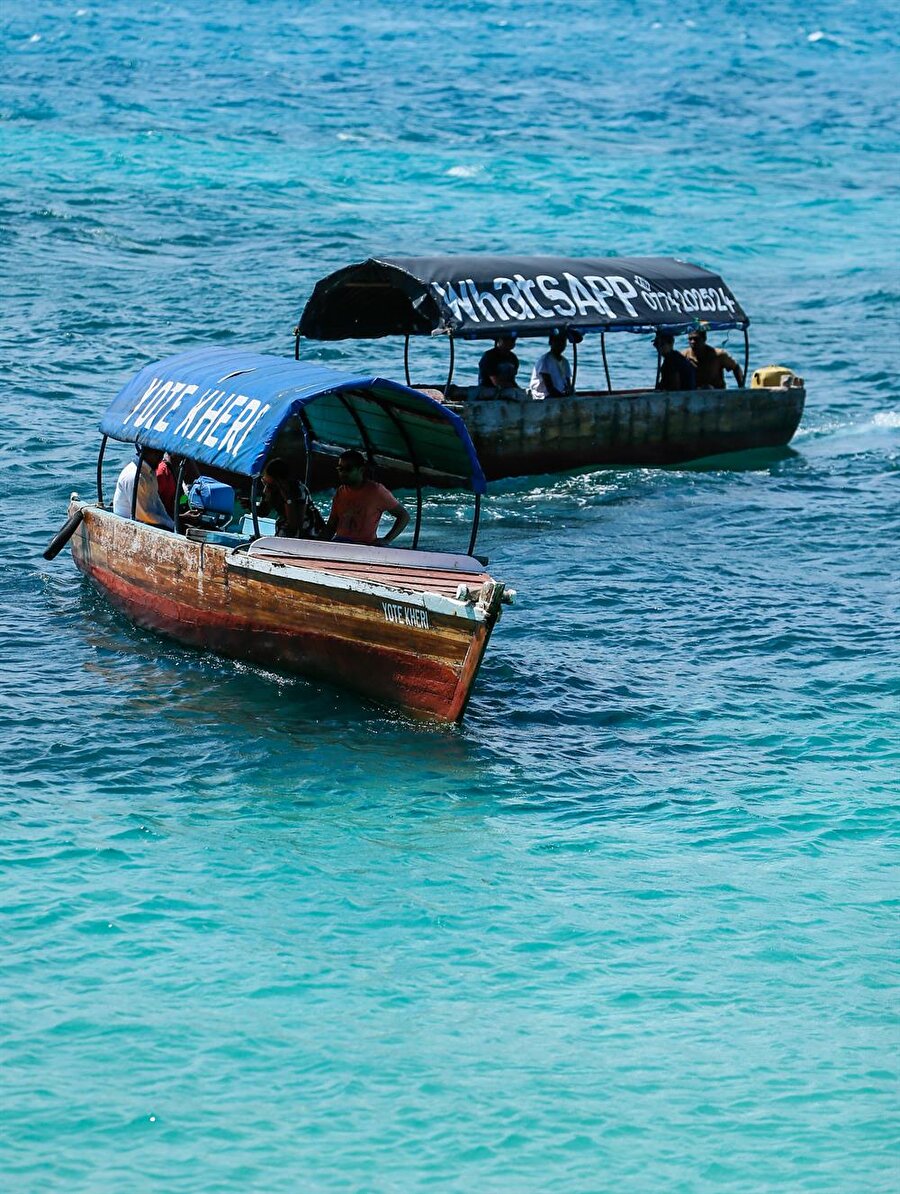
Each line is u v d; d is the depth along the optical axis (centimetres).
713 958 3338
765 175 17638
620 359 10062
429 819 3931
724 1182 2636
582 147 18875
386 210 14262
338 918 3434
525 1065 2942
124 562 5316
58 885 3500
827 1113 2830
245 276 11375
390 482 6312
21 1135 2683
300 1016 3067
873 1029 3097
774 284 12412
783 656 5184
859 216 15425
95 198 13825
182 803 3950
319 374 5012
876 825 3981
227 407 4984
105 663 4925
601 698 4791
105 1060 2900
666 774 4269
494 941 3369
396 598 4350
